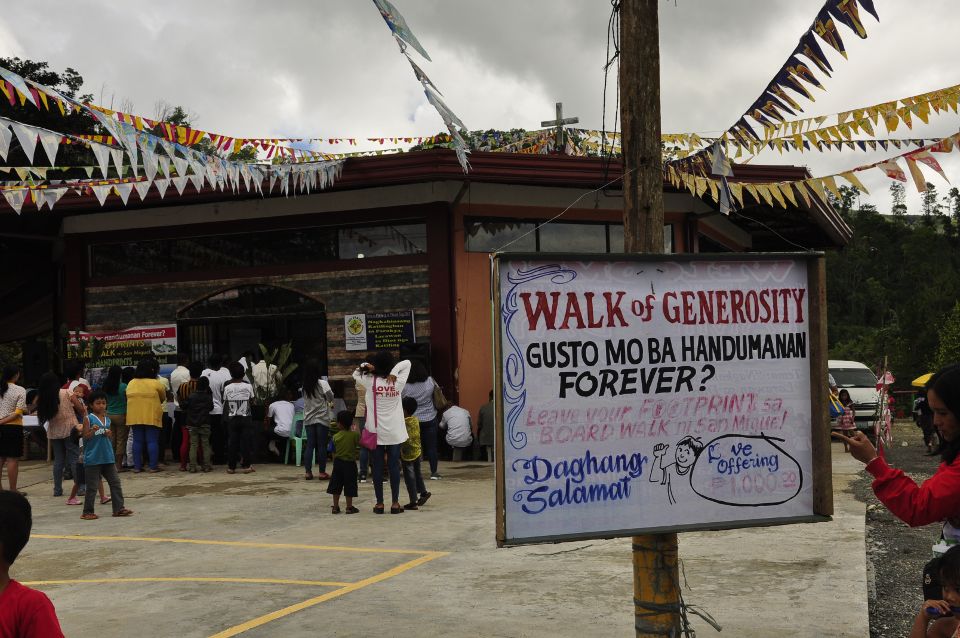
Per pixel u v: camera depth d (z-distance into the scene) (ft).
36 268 70.33
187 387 48.83
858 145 19.33
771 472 14.43
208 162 25.62
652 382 14.01
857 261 230.68
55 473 39.17
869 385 67.87
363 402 33.14
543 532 13.41
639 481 13.87
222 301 55.11
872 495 35.24
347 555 25.17
